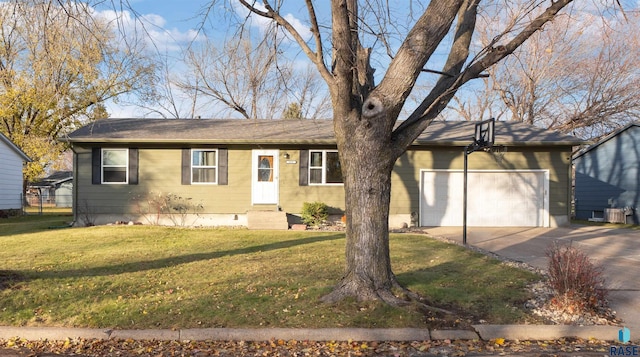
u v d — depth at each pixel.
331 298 6.01
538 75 27.08
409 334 5.18
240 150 16.30
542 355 4.77
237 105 24.08
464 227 11.92
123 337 5.15
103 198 15.96
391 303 5.84
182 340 5.12
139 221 16.00
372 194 6.05
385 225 6.17
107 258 9.27
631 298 6.64
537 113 28.78
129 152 15.98
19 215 22.95
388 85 5.76
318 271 7.93
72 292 6.51
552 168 16.38
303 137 16.31
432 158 16.38
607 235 14.02
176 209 16.11
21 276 7.29
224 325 5.37
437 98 5.96
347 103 6.02
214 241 11.95
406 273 7.79
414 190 16.31
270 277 7.46
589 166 22.81
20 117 23.39
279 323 5.41
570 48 25.86
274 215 15.41
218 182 16.22
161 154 16.14
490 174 16.36
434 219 16.34
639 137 19.41
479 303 6.20
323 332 5.17
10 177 22.73
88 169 15.91
